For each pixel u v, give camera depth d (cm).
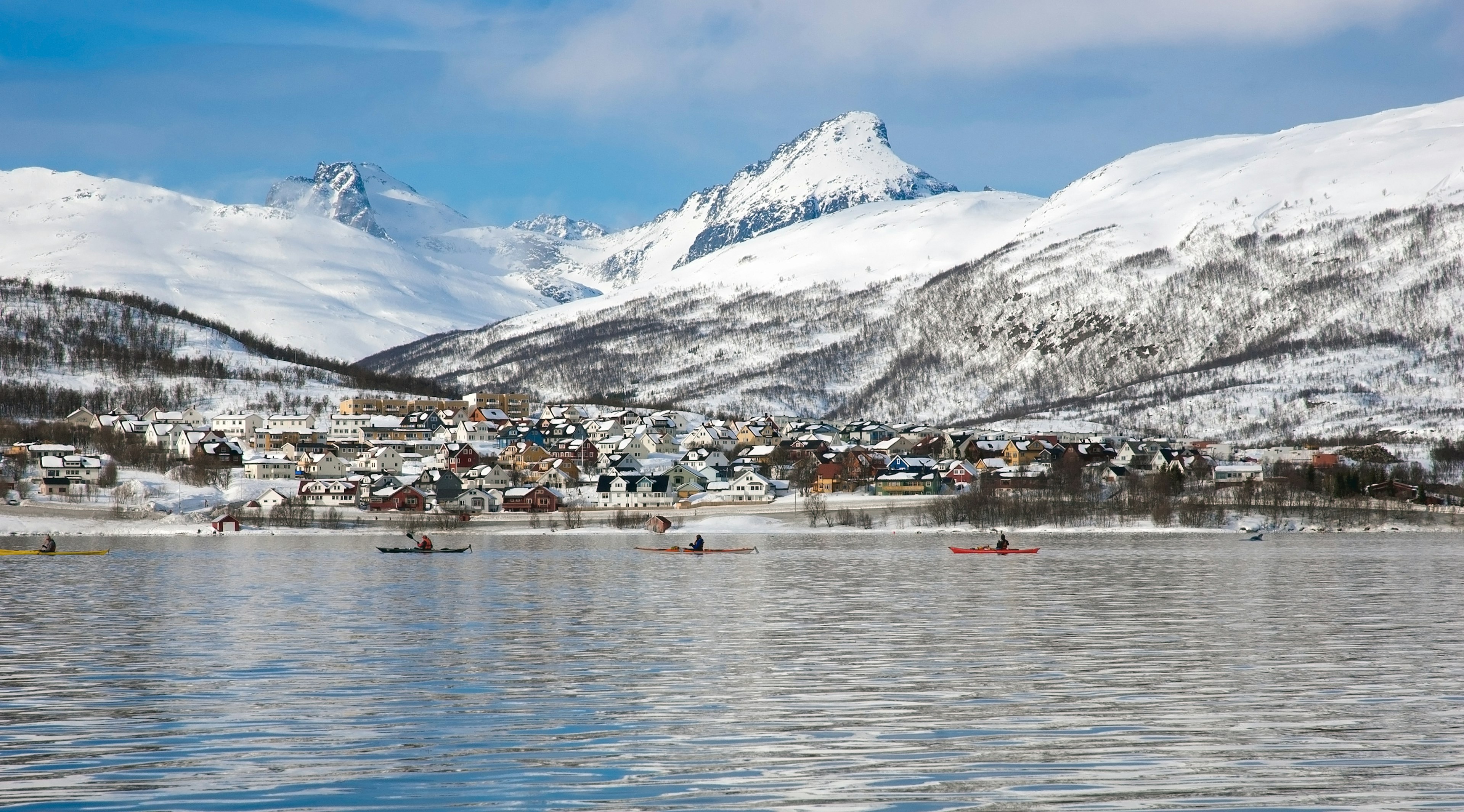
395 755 4650
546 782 4281
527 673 6450
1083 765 4488
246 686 6047
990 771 4412
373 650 7275
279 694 5844
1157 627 8381
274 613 9225
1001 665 6706
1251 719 5262
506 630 8219
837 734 5003
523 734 5000
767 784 4247
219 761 4572
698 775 4375
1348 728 5084
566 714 5381
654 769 4450
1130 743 4828
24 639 7794
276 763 4534
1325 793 4134
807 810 3950
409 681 6184
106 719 5272
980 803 4019
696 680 6228
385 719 5272
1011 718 5300
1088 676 6334
